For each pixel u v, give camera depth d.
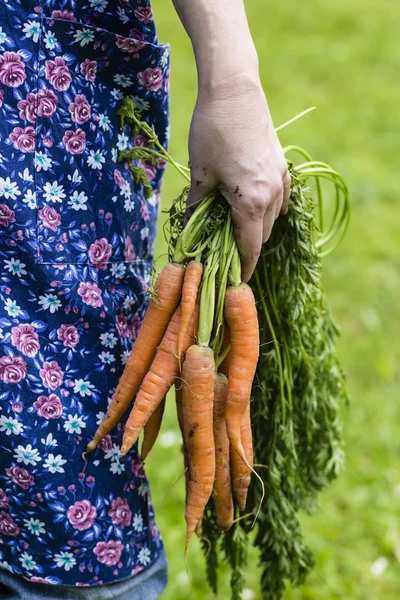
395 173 6.64
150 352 1.85
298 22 11.28
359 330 4.39
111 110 1.81
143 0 1.73
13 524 1.86
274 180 1.66
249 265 1.81
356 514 3.14
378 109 8.17
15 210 1.71
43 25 1.69
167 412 3.60
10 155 1.70
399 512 3.16
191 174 1.70
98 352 1.86
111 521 1.91
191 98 7.86
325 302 2.30
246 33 1.62
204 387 1.79
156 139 1.84
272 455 2.15
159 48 1.81
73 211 1.78
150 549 2.03
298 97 8.41
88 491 1.87
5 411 1.76
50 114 1.72
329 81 9.00
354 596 2.80
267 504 2.21
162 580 2.07
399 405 3.77
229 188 1.66
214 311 1.86
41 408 1.79
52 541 1.86
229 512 2.06
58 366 1.81
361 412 3.70
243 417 1.95
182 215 1.87
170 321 1.84
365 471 3.35
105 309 1.84
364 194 6.09
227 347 1.89
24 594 1.91
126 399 1.85
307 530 3.04
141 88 1.84
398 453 3.48
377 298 4.70
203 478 1.88
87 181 1.79
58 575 1.88
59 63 1.72
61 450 1.82
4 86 1.68
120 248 1.86
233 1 1.61
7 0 1.66
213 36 1.59
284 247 1.96
